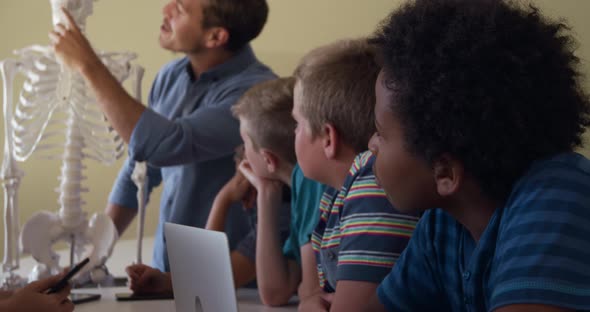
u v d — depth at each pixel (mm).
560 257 712
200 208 2365
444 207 879
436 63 784
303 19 3926
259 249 1745
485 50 768
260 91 1741
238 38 2494
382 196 1155
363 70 1253
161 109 2615
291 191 1764
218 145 2277
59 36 2180
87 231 2141
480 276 845
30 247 2070
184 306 1155
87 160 4117
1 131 4086
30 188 4133
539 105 776
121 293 1851
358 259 1142
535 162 799
